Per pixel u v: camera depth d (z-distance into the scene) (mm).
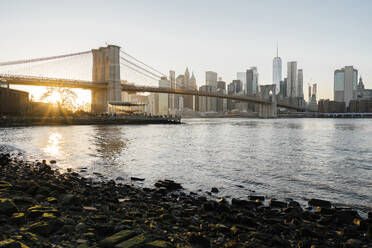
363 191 13352
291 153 27641
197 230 7359
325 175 16969
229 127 95250
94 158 22625
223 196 12273
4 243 4961
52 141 36219
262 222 8617
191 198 11461
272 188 13836
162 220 7934
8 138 40094
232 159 23281
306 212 9508
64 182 12406
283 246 6660
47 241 5609
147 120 116312
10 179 11930
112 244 5562
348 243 6977
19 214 6477
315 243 6996
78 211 8062
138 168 18688
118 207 9008
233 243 6484
